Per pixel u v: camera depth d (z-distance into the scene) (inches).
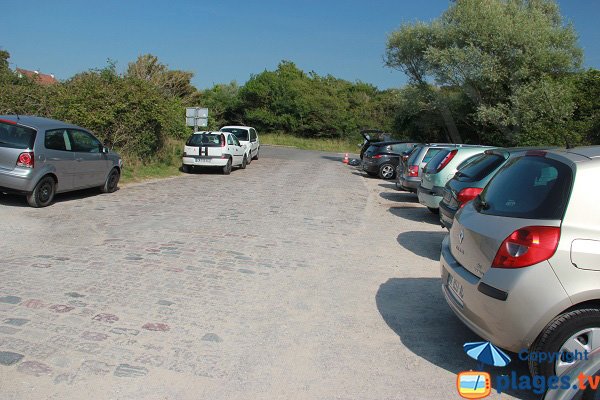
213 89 2461.9
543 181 158.4
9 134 393.7
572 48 874.1
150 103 698.2
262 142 1963.6
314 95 2164.1
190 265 263.7
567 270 139.3
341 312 211.8
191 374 151.9
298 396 143.3
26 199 403.9
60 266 246.4
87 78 669.3
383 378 156.6
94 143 479.2
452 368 165.6
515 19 897.5
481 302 152.7
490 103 943.7
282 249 314.5
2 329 170.7
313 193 607.2
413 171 538.3
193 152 759.7
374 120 2174.0
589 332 139.0
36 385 139.2
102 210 410.0
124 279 233.0
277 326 192.4
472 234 167.9
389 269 284.8
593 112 768.3
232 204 482.6
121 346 165.8
